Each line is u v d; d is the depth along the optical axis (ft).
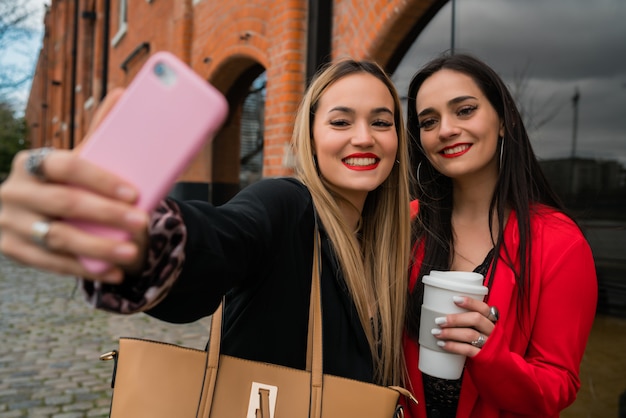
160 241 2.21
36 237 1.60
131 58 28.32
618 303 7.66
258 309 3.38
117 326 15.58
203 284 2.47
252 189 3.38
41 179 1.60
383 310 4.06
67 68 53.52
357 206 4.22
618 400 7.61
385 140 3.97
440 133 4.37
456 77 4.34
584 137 8.20
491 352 3.39
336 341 3.66
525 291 3.97
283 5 13.96
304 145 4.04
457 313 3.48
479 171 4.60
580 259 3.91
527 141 4.53
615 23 7.65
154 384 3.18
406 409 4.19
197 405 3.13
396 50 11.76
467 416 3.94
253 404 3.12
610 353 7.84
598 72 7.94
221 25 17.95
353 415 3.18
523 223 4.09
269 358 3.40
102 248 1.62
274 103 14.46
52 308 17.95
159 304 2.48
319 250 3.54
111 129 1.88
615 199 7.66
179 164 1.89
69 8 53.36
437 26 11.08
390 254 4.30
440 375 3.63
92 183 1.62
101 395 10.66
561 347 3.80
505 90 4.37
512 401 3.54
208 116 1.91
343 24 12.59
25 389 10.87
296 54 13.73
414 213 4.92
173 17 21.98
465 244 4.63
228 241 2.66
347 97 3.90
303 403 3.14
